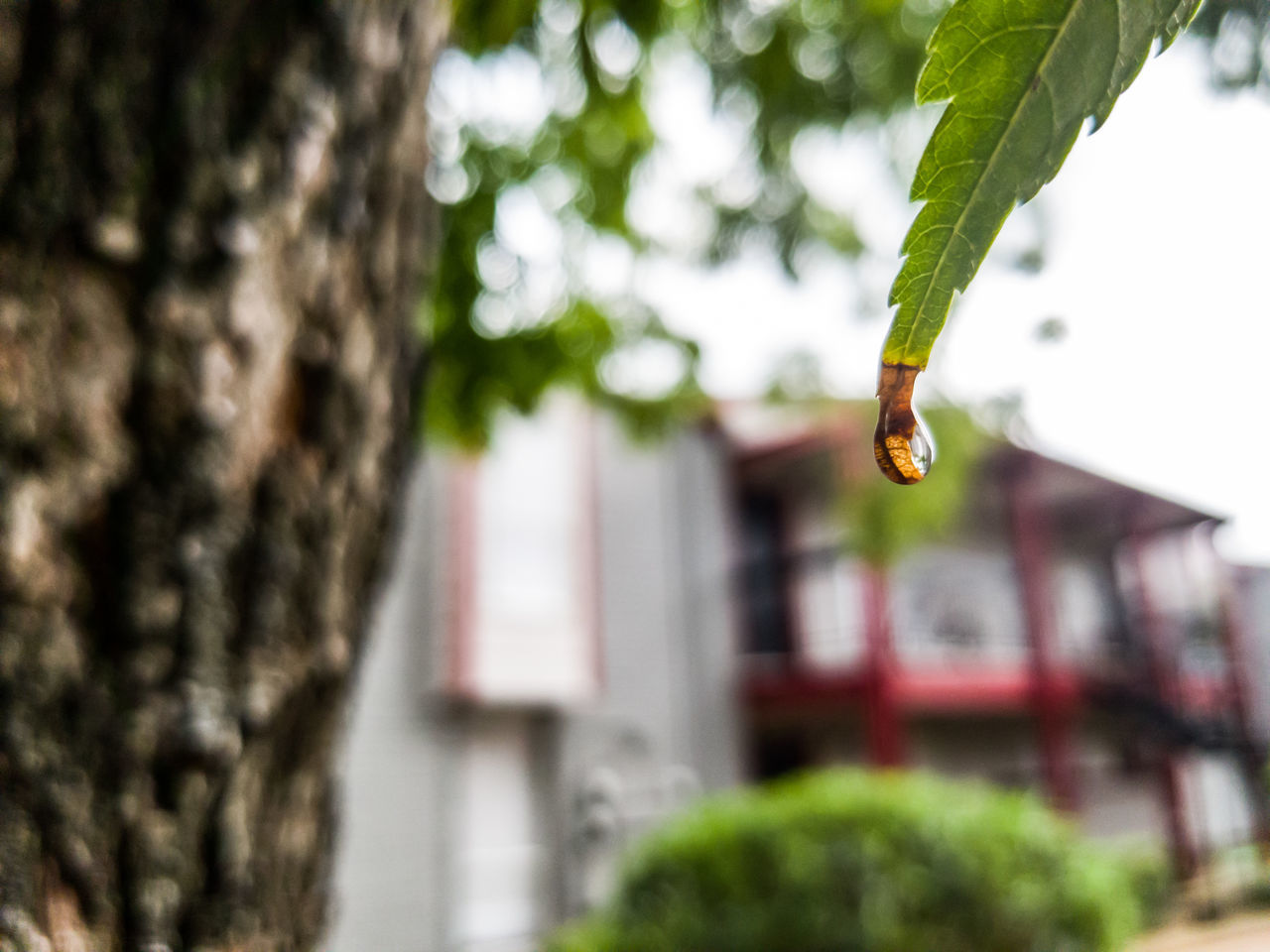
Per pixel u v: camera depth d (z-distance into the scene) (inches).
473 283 133.9
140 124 38.4
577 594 336.5
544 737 322.7
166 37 39.2
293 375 44.0
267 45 42.7
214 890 36.6
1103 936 211.2
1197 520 462.0
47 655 34.3
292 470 42.9
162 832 35.4
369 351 48.9
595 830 313.4
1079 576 501.0
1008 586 460.8
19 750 32.9
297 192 43.2
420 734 293.9
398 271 52.4
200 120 40.0
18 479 34.5
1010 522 453.7
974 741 438.0
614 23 109.1
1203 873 443.2
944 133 13.3
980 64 13.3
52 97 36.0
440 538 307.9
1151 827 477.7
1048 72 13.1
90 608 35.7
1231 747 440.8
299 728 42.9
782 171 158.9
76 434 35.9
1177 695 462.6
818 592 406.9
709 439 394.6
